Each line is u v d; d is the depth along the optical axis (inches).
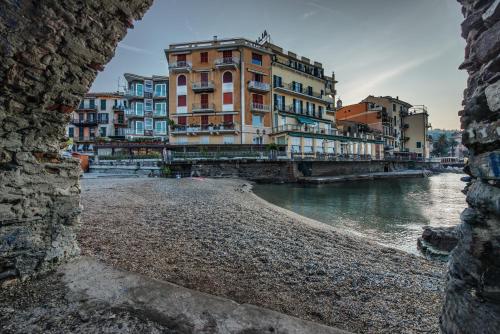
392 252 235.3
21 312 87.3
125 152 1288.1
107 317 84.2
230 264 174.7
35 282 109.9
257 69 1391.5
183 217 302.7
